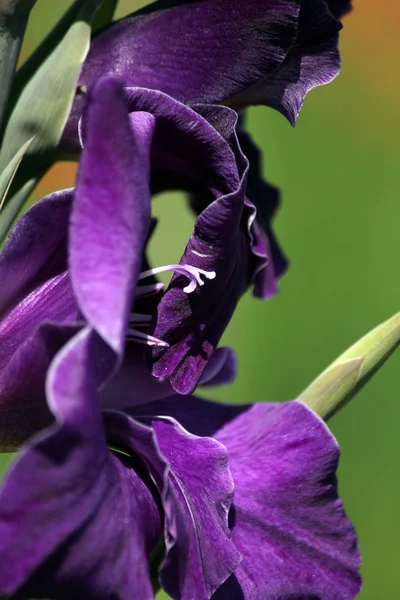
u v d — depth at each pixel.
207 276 0.44
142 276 0.44
